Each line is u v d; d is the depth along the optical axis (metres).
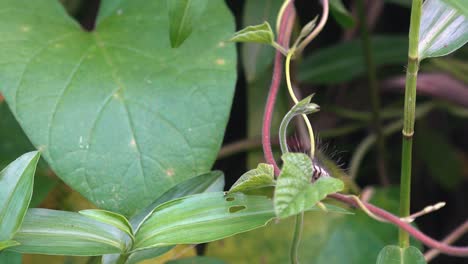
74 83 0.46
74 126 0.45
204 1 0.45
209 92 0.47
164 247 0.44
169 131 0.45
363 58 0.63
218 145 0.46
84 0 0.63
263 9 0.55
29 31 0.48
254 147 0.59
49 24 0.49
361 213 0.53
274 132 0.58
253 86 0.59
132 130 0.45
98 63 0.47
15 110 0.45
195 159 0.45
